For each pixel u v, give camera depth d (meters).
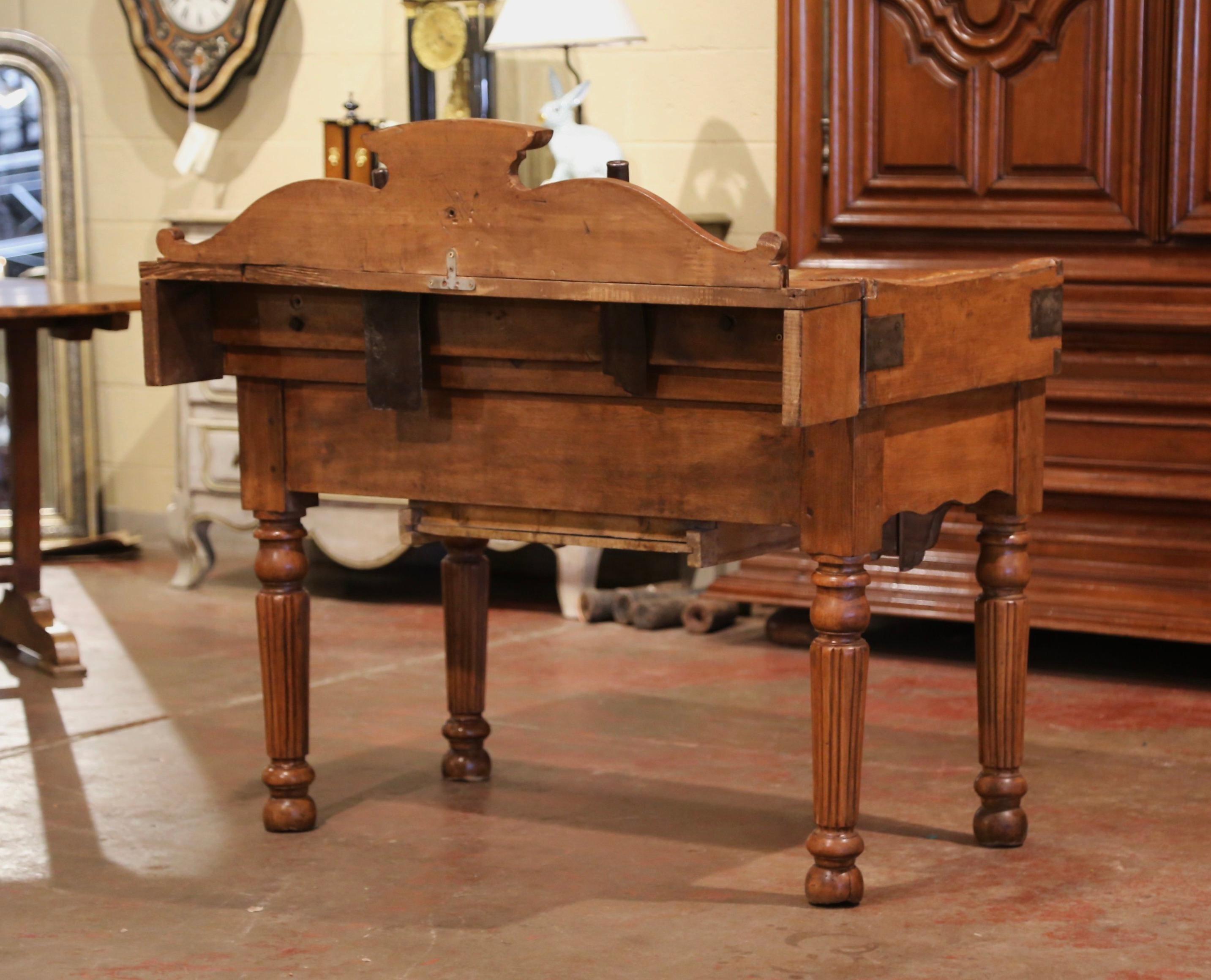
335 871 2.97
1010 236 4.41
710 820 3.24
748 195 5.22
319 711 4.12
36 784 3.53
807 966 2.51
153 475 6.43
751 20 5.15
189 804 3.38
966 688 4.25
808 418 2.44
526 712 4.07
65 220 6.31
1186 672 4.38
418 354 2.82
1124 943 2.59
